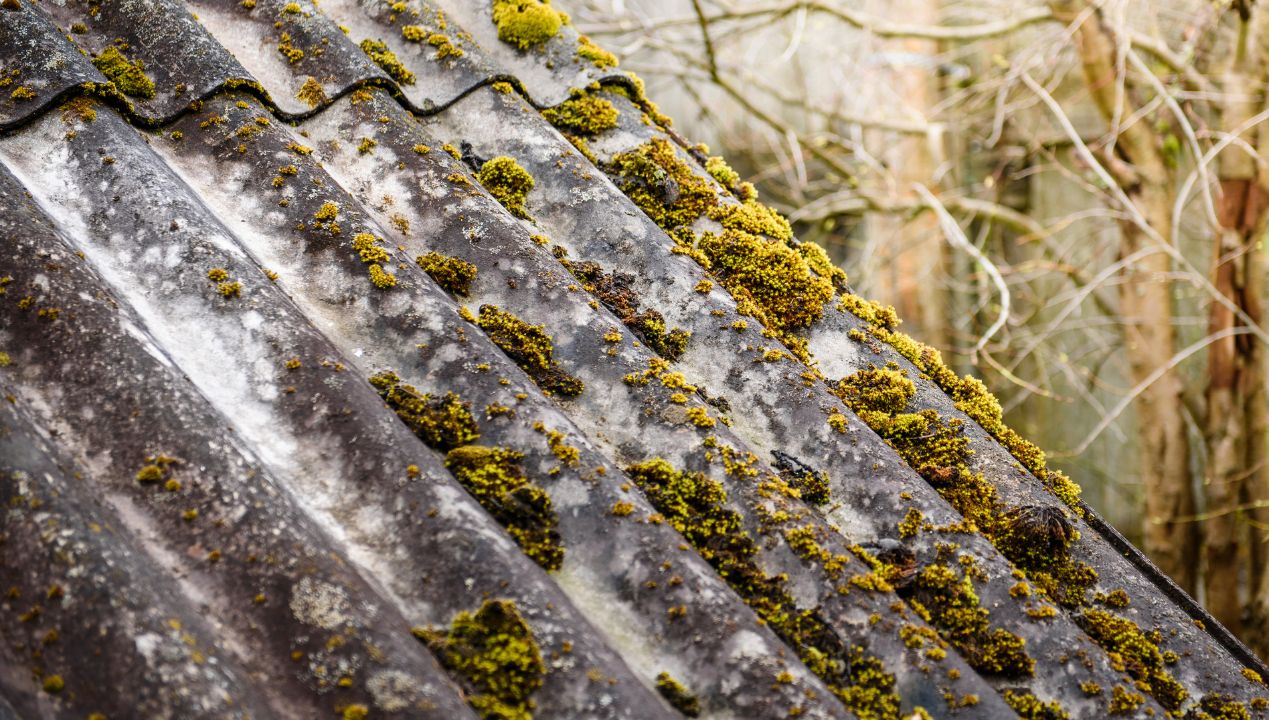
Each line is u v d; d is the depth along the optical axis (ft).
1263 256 19.01
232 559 4.42
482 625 4.46
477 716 4.14
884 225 26.84
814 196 30.96
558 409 5.72
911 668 5.02
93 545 4.16
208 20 7.86
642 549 5.05
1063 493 6.87
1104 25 18.80
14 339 5.04
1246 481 19.93
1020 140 26.68
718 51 25.79
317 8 7.98
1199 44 20.67
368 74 7.44
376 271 6.01
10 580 4.05
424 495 4.88
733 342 6.65
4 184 5.58
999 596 5.65
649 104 8.75
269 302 5.60
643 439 5.81
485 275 6.47
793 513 5.53
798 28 21.40
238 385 5.29
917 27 21.33
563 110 8.29
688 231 7.64
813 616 5.16
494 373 5.68
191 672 3.89
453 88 7.98
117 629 3.93
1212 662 5.87
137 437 4.74
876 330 7.44
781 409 6.34
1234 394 19.58
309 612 4.26
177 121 6.77
